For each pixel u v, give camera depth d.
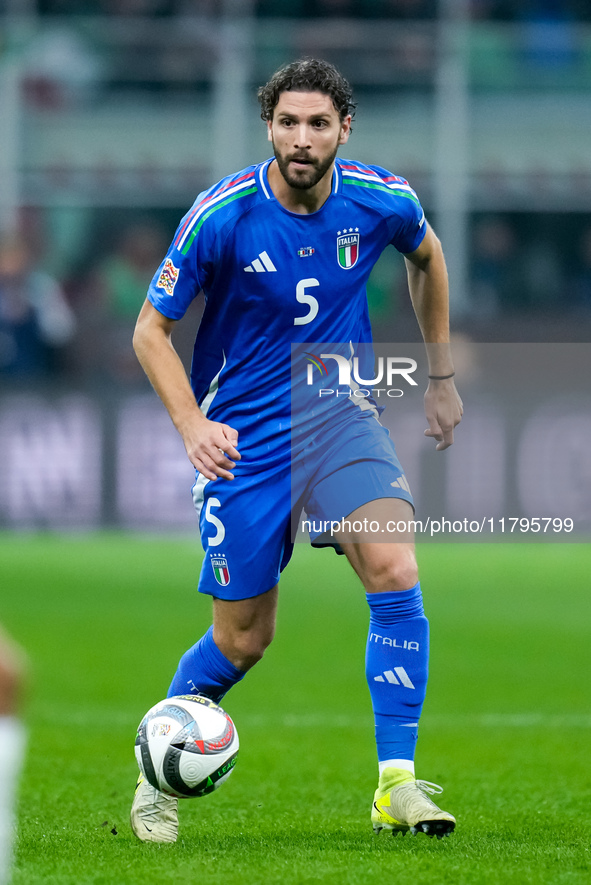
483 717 25.83
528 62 70.88
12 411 61.06
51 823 15.77
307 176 14.73
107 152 71.69
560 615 42.28
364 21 78.62
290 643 36.53
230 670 15.73
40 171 71.50
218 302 15.71
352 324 15.96
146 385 61.53
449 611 43.12
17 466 61.09
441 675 31.20
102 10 79.00
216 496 15.48
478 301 73.19
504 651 34.94
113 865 13.12
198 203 15.45
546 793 18.14
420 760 21.31
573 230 73.25
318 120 14.65
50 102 71.25
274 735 23.98
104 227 74.06
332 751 22.30
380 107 70.88
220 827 15.72
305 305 15.48
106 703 27.00
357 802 17.62
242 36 70.62
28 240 71.88
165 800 14.72
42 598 44.94
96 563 54.59
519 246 73.31
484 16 79.81
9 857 13.12
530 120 70.88
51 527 61.22
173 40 71.06
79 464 61.00
